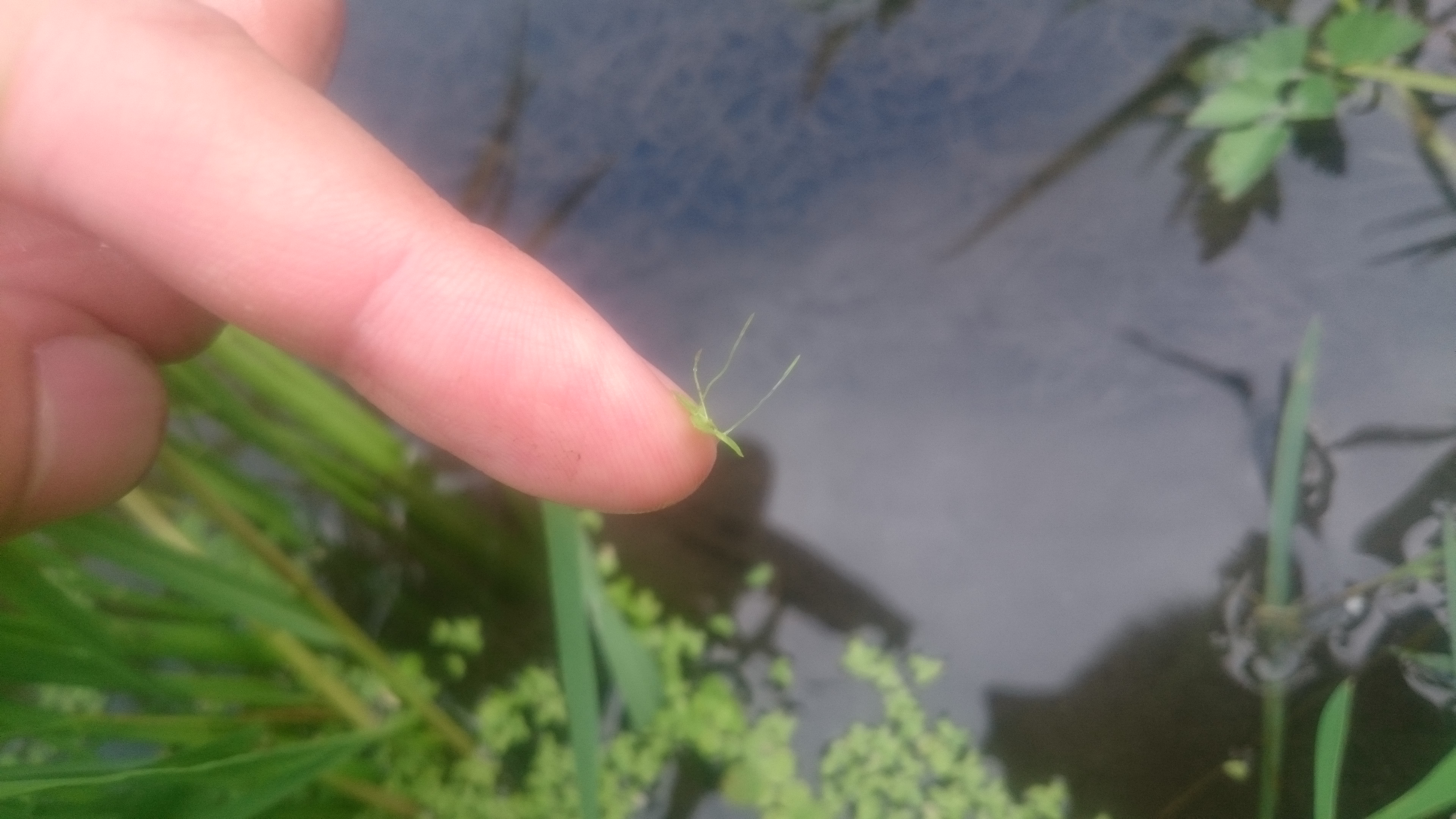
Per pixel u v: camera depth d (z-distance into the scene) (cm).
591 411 8
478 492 11
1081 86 11
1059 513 11
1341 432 10
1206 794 10
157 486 10
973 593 11
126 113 7
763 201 11
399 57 12
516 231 11
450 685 11
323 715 10
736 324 11
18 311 7
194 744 9
